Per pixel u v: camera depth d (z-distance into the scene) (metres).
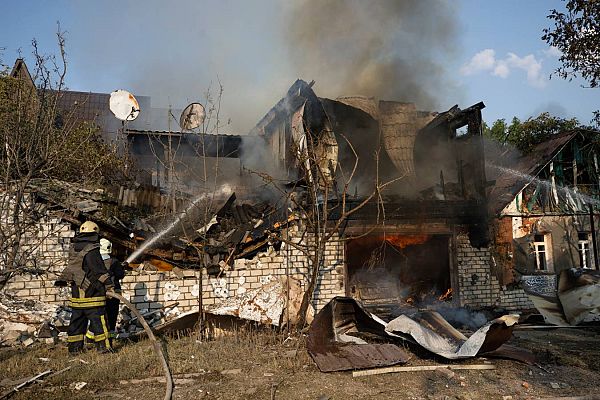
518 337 8.52
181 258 8.57
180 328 7.98
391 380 5.54
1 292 7.55
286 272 9.17
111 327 7.25
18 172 7.12
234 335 7.77
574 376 5.84
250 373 5.79
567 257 13.38
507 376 5.75
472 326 9.83
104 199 8.99
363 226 10.21
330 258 9.83
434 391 5.18
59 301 7.84
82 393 4.97
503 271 12.20
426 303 11.23
